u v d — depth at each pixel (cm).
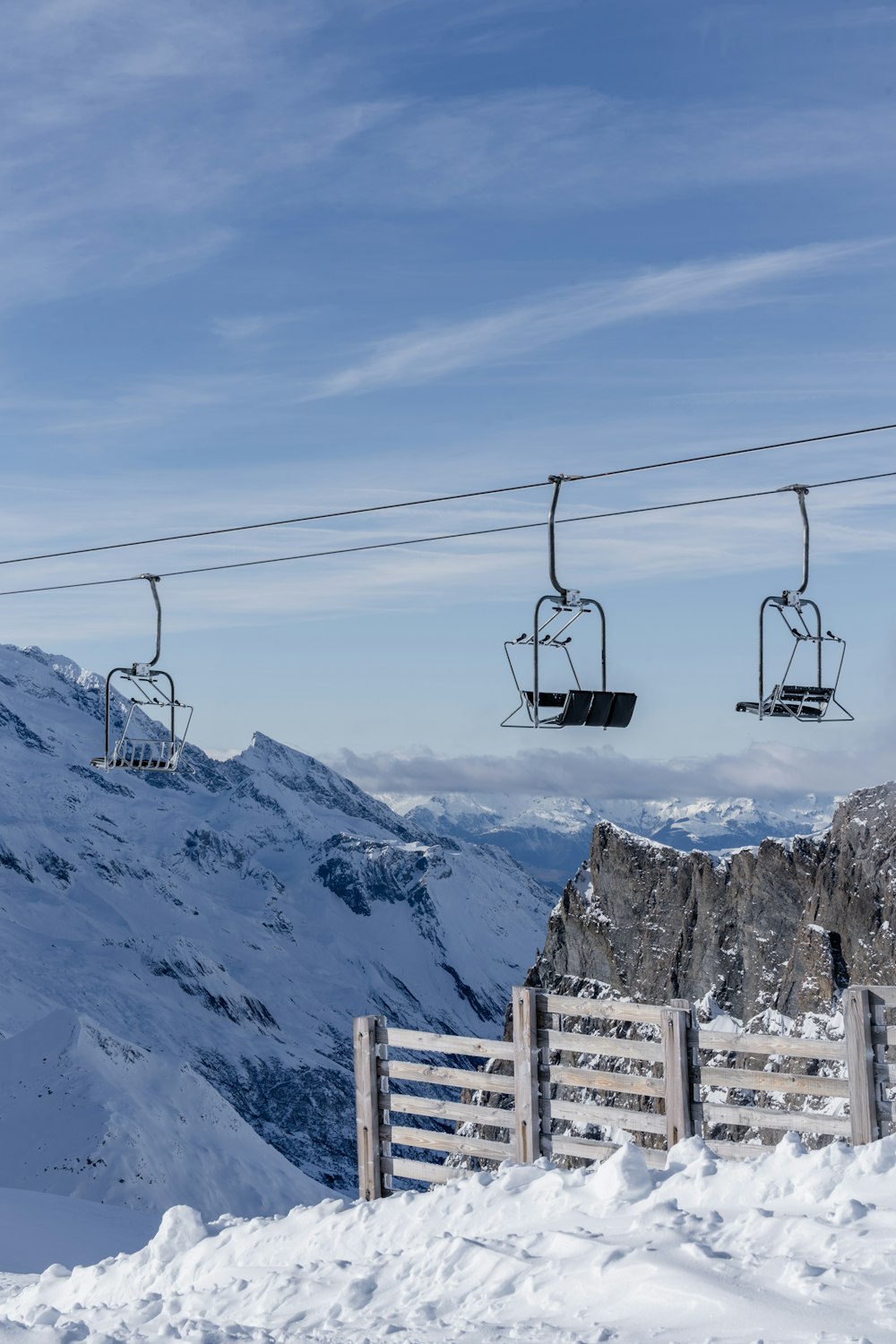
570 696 1805
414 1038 1670
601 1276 954
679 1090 1426
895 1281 854
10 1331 1061
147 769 2325
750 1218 1011
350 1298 1072
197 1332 1002
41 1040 14300
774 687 1847
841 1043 1332
